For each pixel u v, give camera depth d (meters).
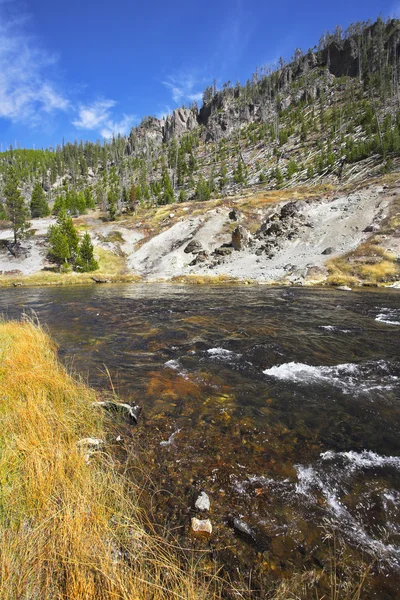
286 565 3.24
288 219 47.53
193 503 4.04
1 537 2.96
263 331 13.24
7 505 3.41
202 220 58.72
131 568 2.90
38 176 150.50
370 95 110.12
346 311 17.56
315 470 4.77
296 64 168.50
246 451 5.21
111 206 71.50
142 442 5.38
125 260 51.62
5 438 4.45
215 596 2.87
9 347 8.71
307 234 43.53
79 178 146.62
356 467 4.85
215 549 3.39
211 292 27.66
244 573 3.14
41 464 3.95
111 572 2.72
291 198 60.53
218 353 10.46
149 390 7.52
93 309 19.47
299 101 135.62
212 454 5.11
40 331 11.56
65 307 20.47
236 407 6.72
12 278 41.41
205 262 46.19
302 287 29.38
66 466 4.10
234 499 4.14
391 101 98.75
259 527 3.70
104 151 167.62
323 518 3.86
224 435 5.67
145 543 3.29
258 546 3.45
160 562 3.02
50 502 3.44
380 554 3.38
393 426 6.01
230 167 110.19
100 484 3.97
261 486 4.40
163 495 4.16
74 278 42.16
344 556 3.35
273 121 133.75
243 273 38.81
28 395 5.93
